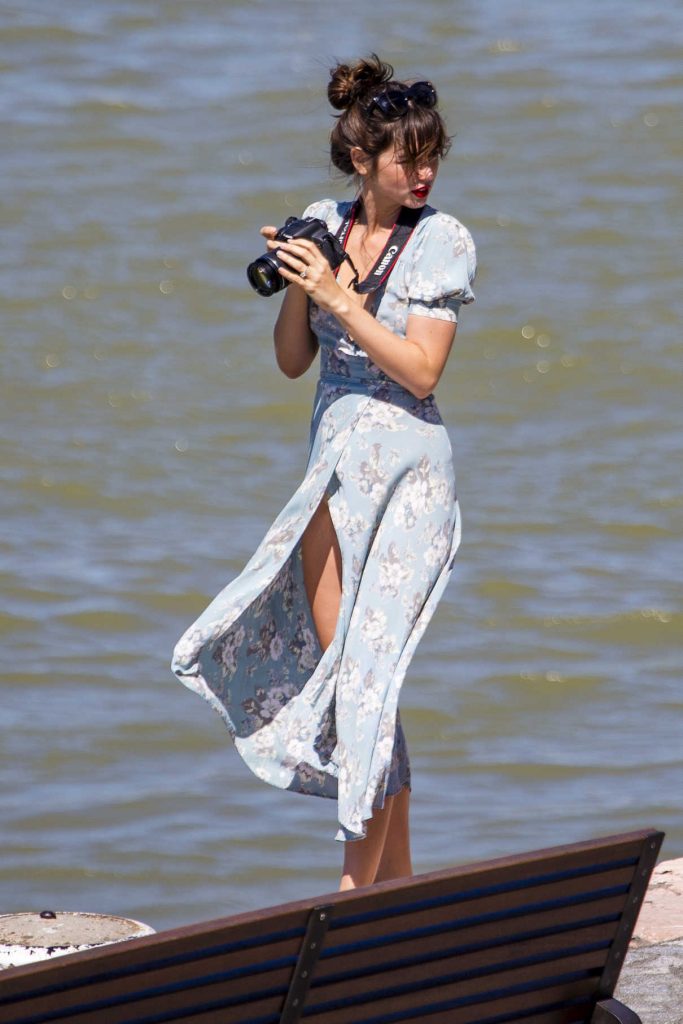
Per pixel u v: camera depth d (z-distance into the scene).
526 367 76.88
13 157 102.88
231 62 121.19
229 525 61.28
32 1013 9.27
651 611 52.97
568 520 60.88
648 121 109.00
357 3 136.88
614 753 43.88
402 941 10.62
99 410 72.19
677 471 65.50
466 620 52.81
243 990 10.13
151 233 92.62
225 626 13.84
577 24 129.25
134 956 9.38
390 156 13.49
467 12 132.88
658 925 17.02
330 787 14.24
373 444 13.85
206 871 38.06
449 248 13.59
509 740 45.03
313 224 13.35
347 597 13.85
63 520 61.44
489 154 104.19
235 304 84.38
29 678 48.94
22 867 38.12
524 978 11.46
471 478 65.06
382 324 13.73
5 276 86.44
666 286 85.31
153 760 44.09
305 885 37.47
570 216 94.94
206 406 73.06
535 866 10.76
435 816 40.38
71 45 123.81
